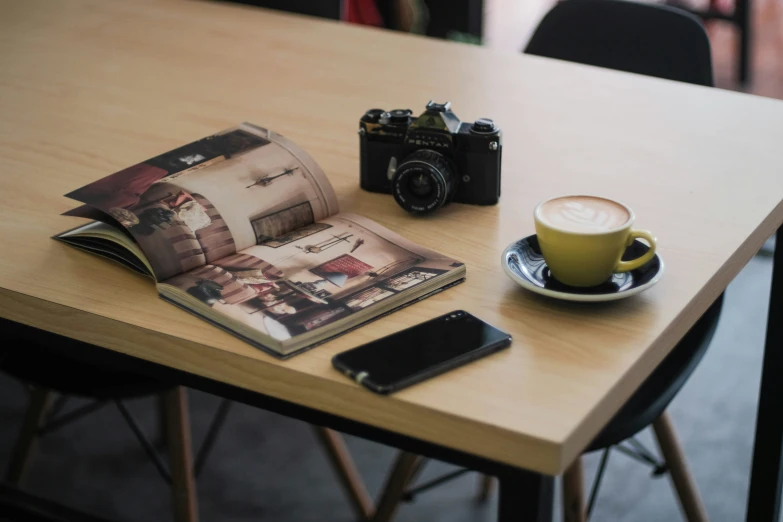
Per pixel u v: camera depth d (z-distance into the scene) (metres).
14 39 1.86
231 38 1.88
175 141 1.38
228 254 1.02
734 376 2.33
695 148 1.36
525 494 0.80
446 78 1.66
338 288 0.95
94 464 2.10
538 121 1.47
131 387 1.38
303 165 1.12
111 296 0.98
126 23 1.96
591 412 0.79
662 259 1.02
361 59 1.76
